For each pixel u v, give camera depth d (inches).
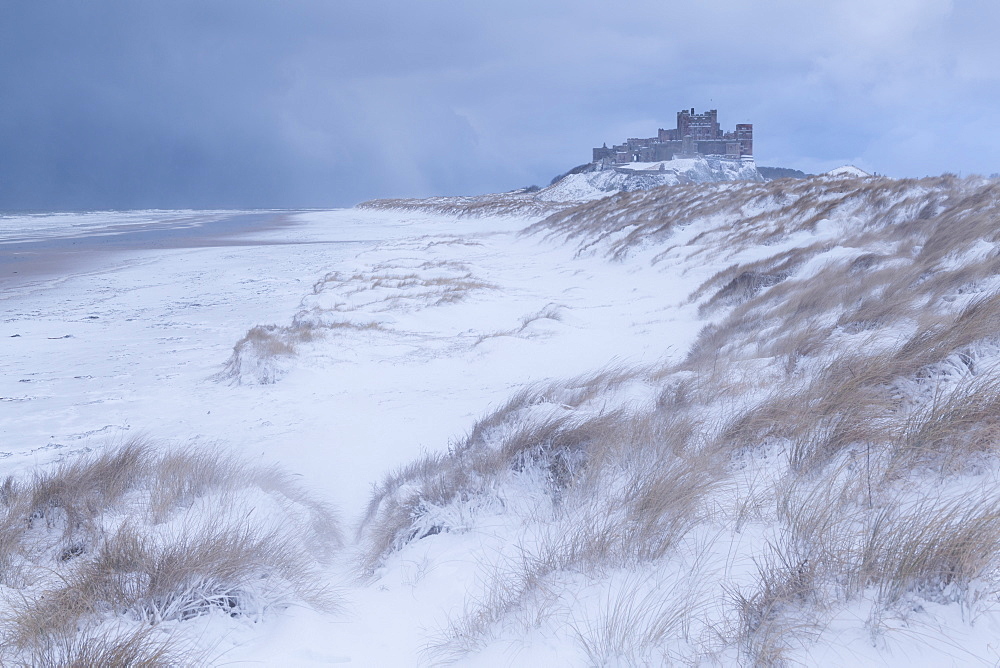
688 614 126.6
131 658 129.0
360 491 316.8
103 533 195.5
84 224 3393.2
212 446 373.4
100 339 705.0
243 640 153.8
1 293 1055.6
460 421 399.2
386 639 158.9
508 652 135.5
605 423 233.9
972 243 516.4
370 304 884.6
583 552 161.3
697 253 1027.3
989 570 112.0
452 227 2513.5
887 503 140.3
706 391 287.3
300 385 515.2
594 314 758.5
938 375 206.4
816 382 241.1
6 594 161.9
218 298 974.4
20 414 454.6
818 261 684.1
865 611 113.1
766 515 153.6
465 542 204.1
